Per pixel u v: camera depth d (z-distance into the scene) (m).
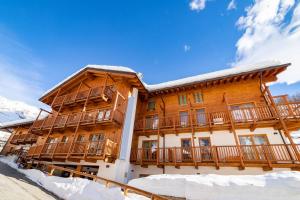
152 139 12.87
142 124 13.40
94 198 6.46
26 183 8.30
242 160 8.81
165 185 7.88
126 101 13.09
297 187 5.52
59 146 12.39
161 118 13.22
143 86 14.09
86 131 13.56
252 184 6.17
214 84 12.79
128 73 12.84
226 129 10.77
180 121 12.12
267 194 5.74
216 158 9.27
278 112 8.97
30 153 14.12
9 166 14.16
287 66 10.11
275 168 8.48
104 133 12.72
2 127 26.83
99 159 10.48
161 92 14.52
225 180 6.85
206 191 6.72
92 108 14.35
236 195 6.11
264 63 11.16
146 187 8.26
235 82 12.45
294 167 8.06
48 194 7.23
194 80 13.42
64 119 14.12
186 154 10.95
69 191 7.29
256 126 9.89
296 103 8.89
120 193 6.30
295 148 8.00
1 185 6.50
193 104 13.30
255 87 11.62
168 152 11.09
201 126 10.99
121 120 12.25
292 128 9.72
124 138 11.68
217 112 10.95
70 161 12.45
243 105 11.47
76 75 16.23
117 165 10.38
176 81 15.09
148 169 11.49
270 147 9.00
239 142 10.17
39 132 15.74
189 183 7.33
